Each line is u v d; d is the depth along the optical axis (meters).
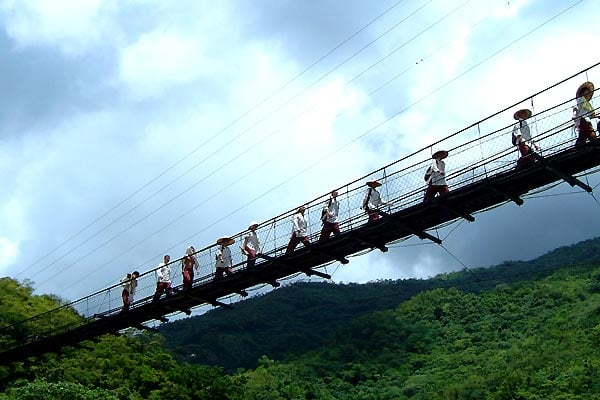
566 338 74.69
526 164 18.38
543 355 72.94
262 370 82.19
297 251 22.52
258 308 112.31
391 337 94.44
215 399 44.31
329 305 113.62
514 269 113.81
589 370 64.75
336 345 94.62
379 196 21.11
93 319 31.39
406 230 20.94
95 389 35.59
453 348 89.12
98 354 43.09
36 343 32.28
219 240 24.88
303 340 99.69
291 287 122.44
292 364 88.12
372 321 97.94
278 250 23.31
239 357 95.31
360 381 85.06
